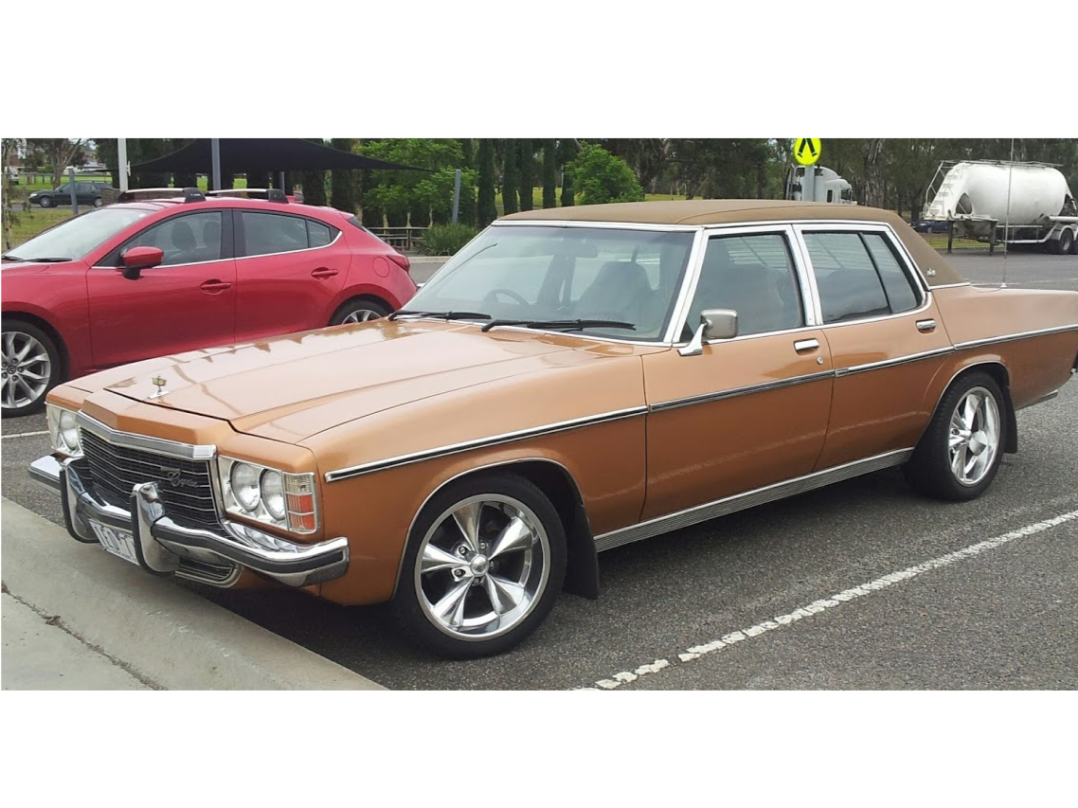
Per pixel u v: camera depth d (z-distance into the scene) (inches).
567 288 200.2
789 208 216.1
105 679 157.2
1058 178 1317.7
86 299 334.6
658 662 162.7
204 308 354.6
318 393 161.3
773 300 203.8
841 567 203.0
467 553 161.3
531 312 198.7
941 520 230.8
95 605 174.7
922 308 230.7
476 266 218.1
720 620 178.5
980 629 175.3
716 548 213.5
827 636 172.2
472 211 1657.2
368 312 393.4
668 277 191.5
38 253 354.0
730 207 209.9
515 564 167.5
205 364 183.0
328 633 171.9
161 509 156.3
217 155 862.5
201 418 156.0
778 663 162.4
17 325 328.2
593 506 174.1
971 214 1253.7
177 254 354.0
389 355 179.9
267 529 146.6
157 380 171.5
